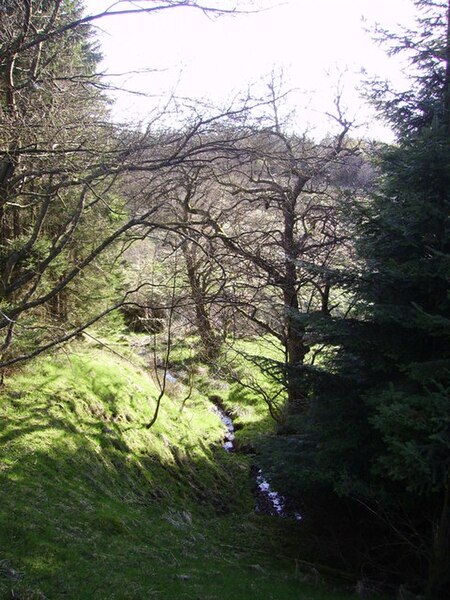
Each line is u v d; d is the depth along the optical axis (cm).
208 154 1181
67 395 1070
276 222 1464
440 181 709
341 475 704
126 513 803
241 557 786
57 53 982
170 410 1424
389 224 729
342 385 848
